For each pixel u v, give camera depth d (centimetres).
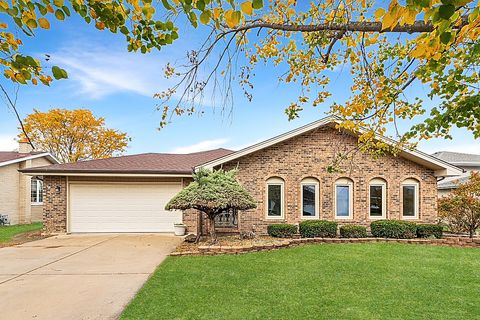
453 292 579
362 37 372
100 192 1359
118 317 462
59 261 813
